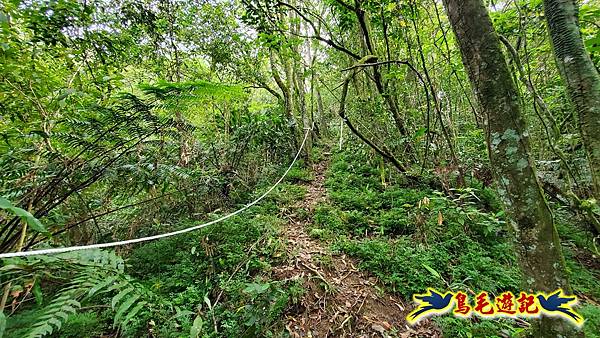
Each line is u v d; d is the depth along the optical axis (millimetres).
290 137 7117
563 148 3662
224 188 4809
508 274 2645
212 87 3256
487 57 1425
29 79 2312
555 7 1352
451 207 3508
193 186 4137
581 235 3258
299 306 2385
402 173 4777
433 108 5129
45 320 1455
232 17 6215
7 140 2451
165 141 3861
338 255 3107
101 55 2975
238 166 5691
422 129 4086
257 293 2273
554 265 1393
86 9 2578
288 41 4723
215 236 3295
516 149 1414
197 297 2457
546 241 1399
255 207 4348
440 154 4773
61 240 3023
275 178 5977
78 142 2797
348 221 3891
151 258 3076
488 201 3949
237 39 6133
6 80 2217
